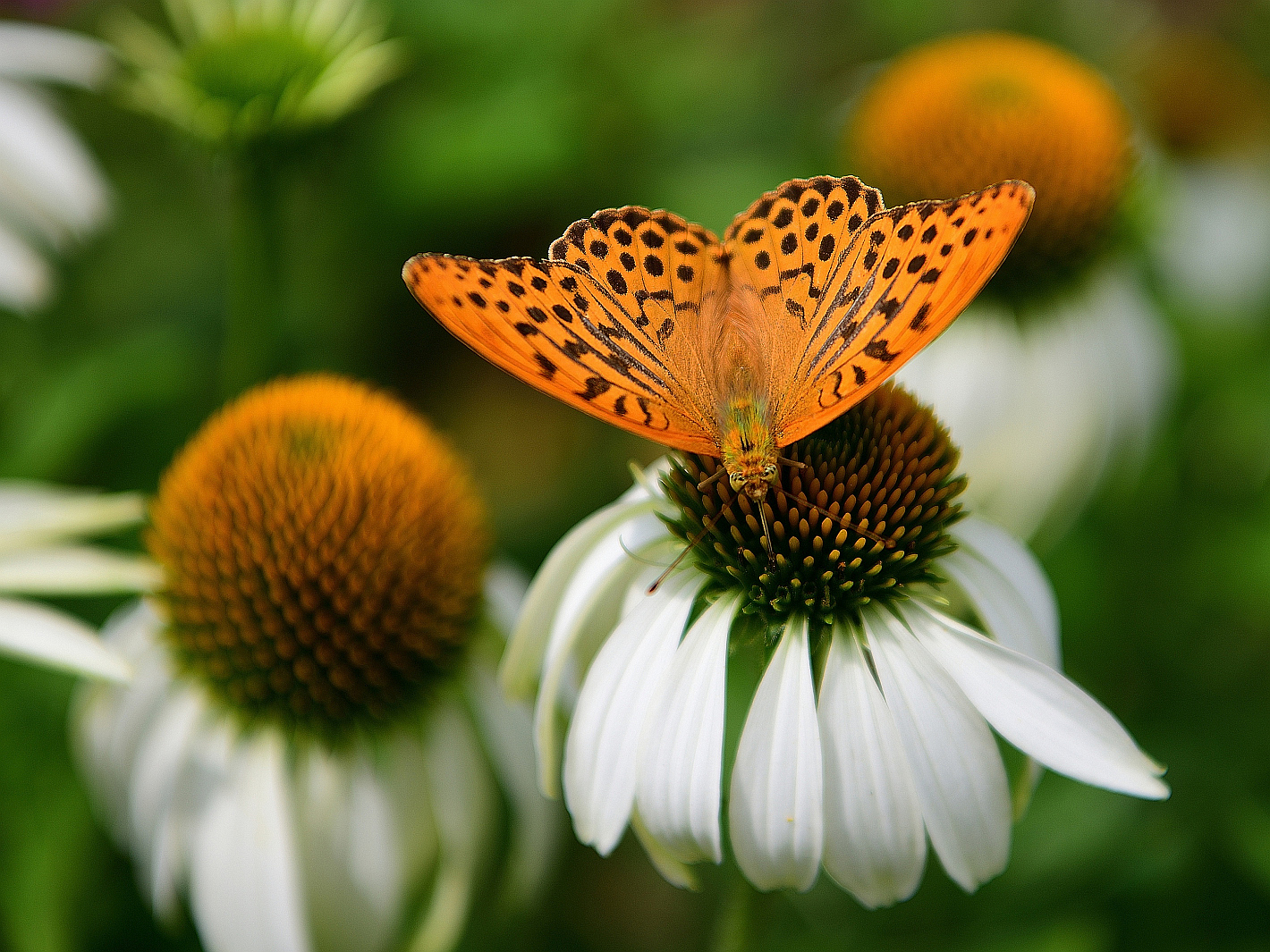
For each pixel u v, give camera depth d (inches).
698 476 16.3
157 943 18.5
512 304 15.9
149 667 17.9
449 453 18.1
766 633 16.1
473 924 19.0
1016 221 15.3
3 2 21.8
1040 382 19.8
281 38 19.2
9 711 18.8
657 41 24.1
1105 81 23.6
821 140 23.4
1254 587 20.3
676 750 15.8
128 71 23.1
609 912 20.3
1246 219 26.3
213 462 17.7
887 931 18.8
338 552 17.5
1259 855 18.7
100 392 20.3
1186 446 21.7
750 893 16.2
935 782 15.7
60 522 18.0
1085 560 20.5
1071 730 15.7
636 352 16.2
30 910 18.1
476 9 23.2
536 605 16.6
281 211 19.3
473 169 21.9
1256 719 19.7
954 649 15.9
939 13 26.7
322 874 17.6
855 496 16.1
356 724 17.7
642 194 22.6
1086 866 18.9
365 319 24.0
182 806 17.6
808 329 16.2
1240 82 28.6
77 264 22.9
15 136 20.1
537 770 18.0
